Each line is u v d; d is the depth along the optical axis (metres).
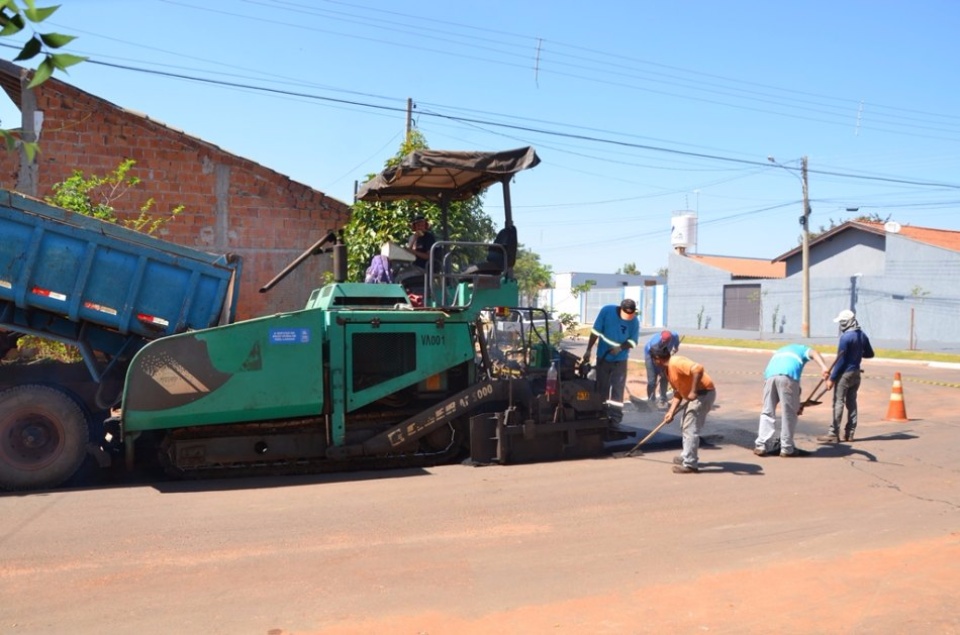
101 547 5.96
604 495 7.72
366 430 8.82
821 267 43.50
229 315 9.03
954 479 8.52
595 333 11.19
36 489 7.89
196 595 5.04
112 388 8.69
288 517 6.85
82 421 8.03
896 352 28.81
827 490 7.98
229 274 8.78
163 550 5.91
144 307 8.59
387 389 8.83
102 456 8.11
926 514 7.07
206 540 6.16
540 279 61.91
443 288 9.34
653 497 7.65
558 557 5.84
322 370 8.52
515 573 5.49
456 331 9.17
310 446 8.73
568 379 9.86
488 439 9.27
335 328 8.63
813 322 42.59
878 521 6.83
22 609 4.80
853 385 10.90
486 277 9.35
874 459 9.63
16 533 6.29
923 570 5.52
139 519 6.73
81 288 8.33
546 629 4.56
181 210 14.29
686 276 52.41
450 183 10.37
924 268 37.28
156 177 14.59
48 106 14.16
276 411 8.33
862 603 4.94
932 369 23.30
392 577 5.39
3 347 9.38
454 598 5.02
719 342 36.03
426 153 8.97
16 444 7.86
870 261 41.03
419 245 10.45
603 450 9.89
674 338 13.51
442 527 6.59
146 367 7.96
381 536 6.32
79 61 2.81
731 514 7.05
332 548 6.00
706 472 8.84
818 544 6.15
